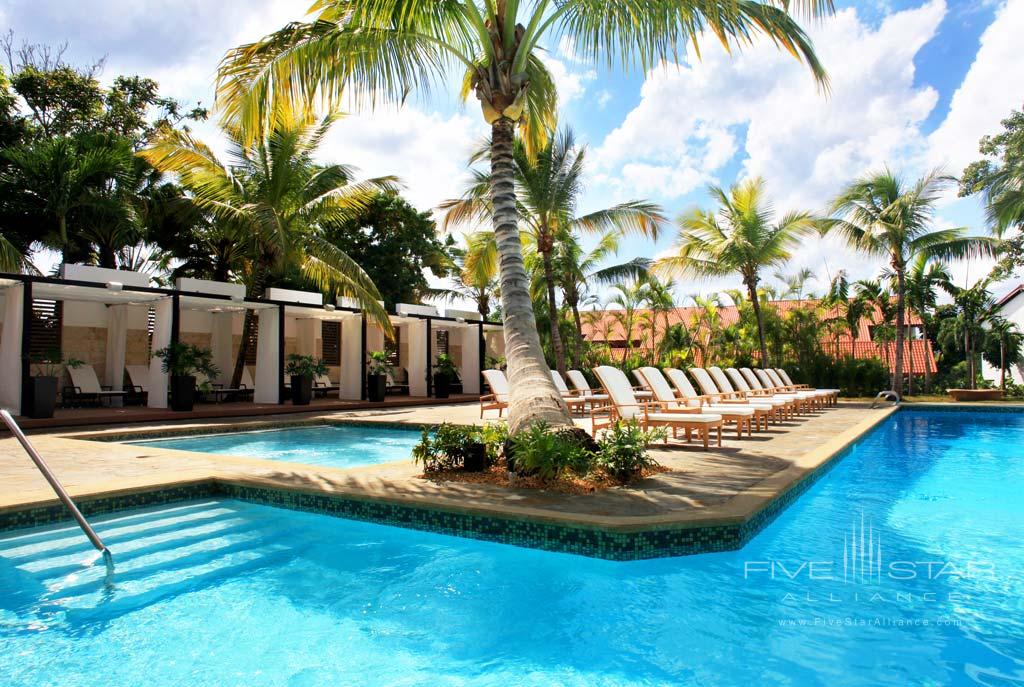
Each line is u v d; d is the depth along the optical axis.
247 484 5.93
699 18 6.55
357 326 18.88
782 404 10.99
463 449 6.18
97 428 11.02
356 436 11.81
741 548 4.38
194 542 4.86
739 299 24.11
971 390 21.20
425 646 3.17
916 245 20.52
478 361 21.97
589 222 18.11
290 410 15.11
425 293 28.81
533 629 3.35
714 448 7.99
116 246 19.38
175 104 23.20
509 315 6.96
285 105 7.54
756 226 19.88
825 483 6.95
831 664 2.91
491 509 4.65
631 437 5.87
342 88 7.27
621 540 4.14
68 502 4.36
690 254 21.69
